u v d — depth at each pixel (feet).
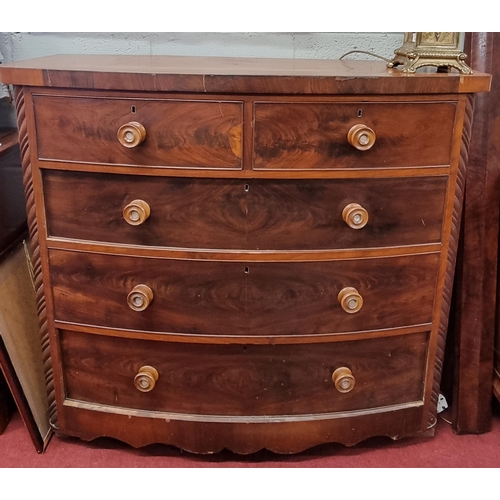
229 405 4.46
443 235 4.13
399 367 4.50
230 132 3.67
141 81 3.55
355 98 3.65
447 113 3.81
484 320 4.78
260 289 4.08
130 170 3.80
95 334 4.35
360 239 4.03
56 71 3.60
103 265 4.10
